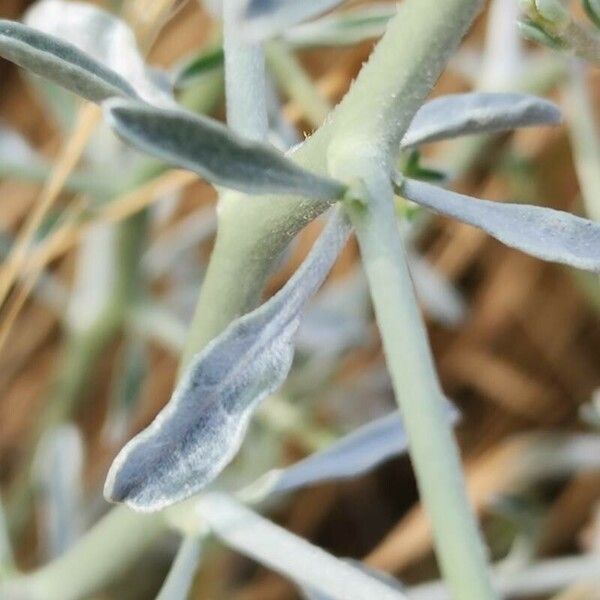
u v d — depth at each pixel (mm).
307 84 200
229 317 132
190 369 112
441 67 113
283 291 115
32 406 292
